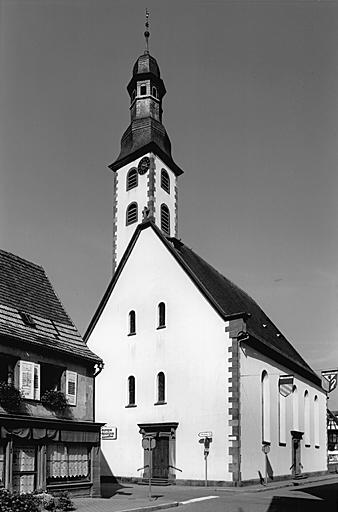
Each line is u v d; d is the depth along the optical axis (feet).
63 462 71.31
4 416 62.39
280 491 90.79
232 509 65.36
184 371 107.76
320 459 150.30
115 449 114.11
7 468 62.54
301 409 138.51
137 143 142.51
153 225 120.16
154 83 150.41
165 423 106.32
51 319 79.61
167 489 93.71
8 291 75.72
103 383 119.55
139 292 119.24
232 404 100.37
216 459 99.91
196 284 110.32
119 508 63.52
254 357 109.09
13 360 68.59
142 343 115.75
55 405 72.08
